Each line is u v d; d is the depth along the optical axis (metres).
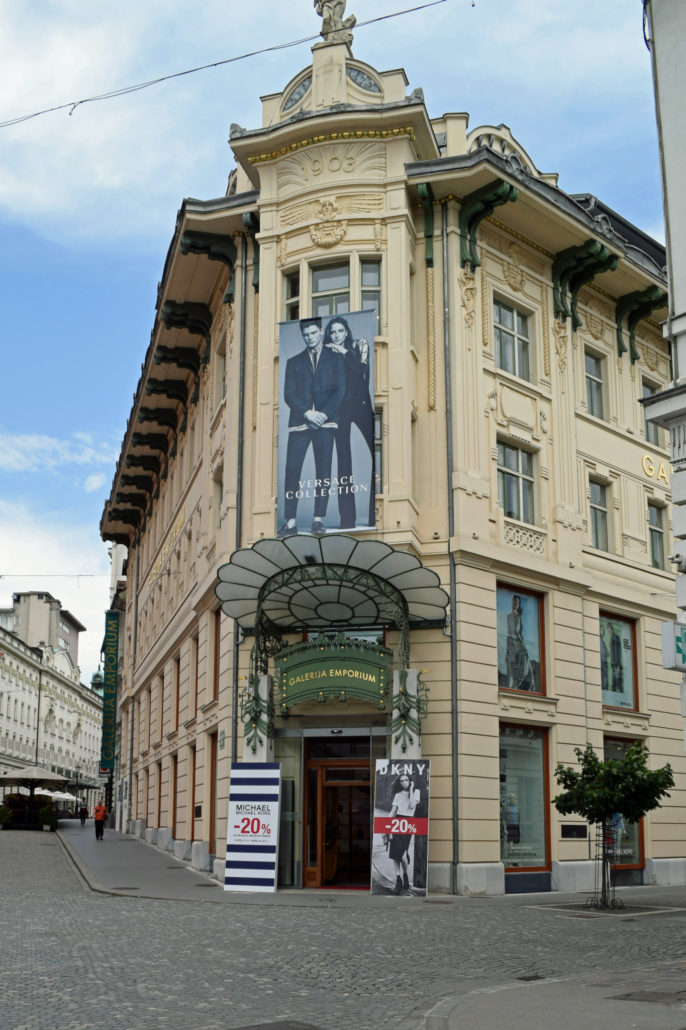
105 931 14.18
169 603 38.69
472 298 25.02
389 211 24.11
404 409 23.12
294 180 25.06
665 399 12.92
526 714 23.92
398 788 20.88
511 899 20.83
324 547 20.30
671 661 11.84
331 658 21.81
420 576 20.77
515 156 25.14
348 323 23.34
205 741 28.09
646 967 11.71
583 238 26.92
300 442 23.12
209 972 10.95
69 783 64.75
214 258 27.45
